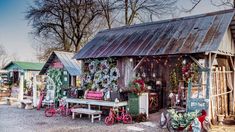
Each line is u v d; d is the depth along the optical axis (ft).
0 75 75.56
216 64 36.47
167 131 29.40
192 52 31.96
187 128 28.58
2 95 67.15
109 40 46.01
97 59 43.57
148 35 41.32
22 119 37.47
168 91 44.80
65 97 43.47
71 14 84.12
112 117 33.94
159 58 40.81
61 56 50.65
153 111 41.65
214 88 34.09
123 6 82.69
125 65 40.45
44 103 49.57
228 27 36.37
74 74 48.21
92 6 84.43
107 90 39.93
